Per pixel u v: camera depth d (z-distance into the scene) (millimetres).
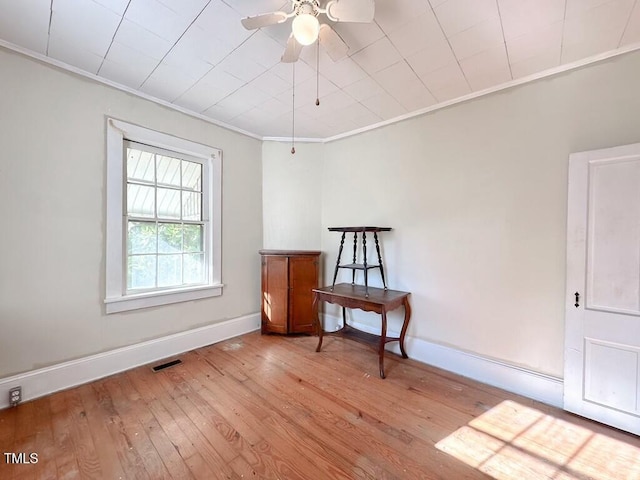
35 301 2041
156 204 2738
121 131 2424
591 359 1889
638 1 1465
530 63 2025
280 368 2574
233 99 2631
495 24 1659
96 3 1544
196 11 1604
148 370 2492
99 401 2025
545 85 2117
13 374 1960
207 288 3039
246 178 3418
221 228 3184
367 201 3205
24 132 1979
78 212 2219
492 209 2357
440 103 2627
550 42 1804
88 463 1491
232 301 3303
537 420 1880
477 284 2432
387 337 2902
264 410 1958
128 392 2148
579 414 1917
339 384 2311
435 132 2686
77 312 2225
